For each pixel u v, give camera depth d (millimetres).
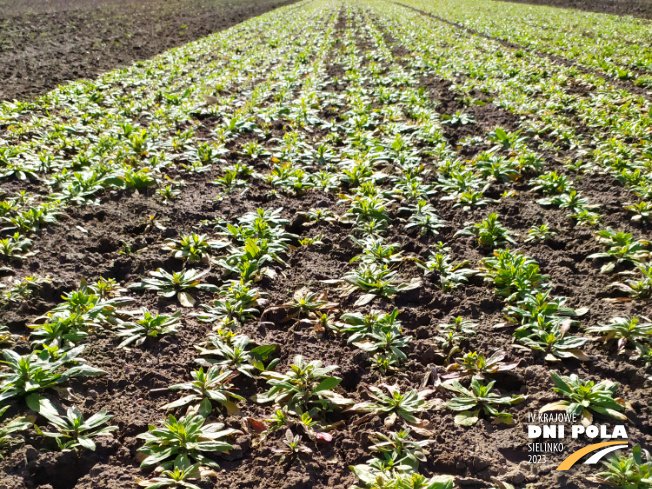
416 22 25703
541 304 4172
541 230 5496
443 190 6547
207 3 34531
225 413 3324
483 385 3523
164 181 6809
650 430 3150
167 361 3699
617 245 5137
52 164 7000
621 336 3850
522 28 21984
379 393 3371
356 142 8148
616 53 15047
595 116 9016
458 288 4664
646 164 6969
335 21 26984
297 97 11305
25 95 10180
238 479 2848
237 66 14375
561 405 3230
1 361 3299
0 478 2689
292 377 3432
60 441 2945
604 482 2740
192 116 9773
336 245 5391
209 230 5609
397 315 4281
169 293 4438
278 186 6805
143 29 20703
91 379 3492
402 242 5469
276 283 4707
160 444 2951
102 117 9305
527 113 9539
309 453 2990
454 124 9352
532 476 2824
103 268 4859
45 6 24469
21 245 4930
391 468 2824
